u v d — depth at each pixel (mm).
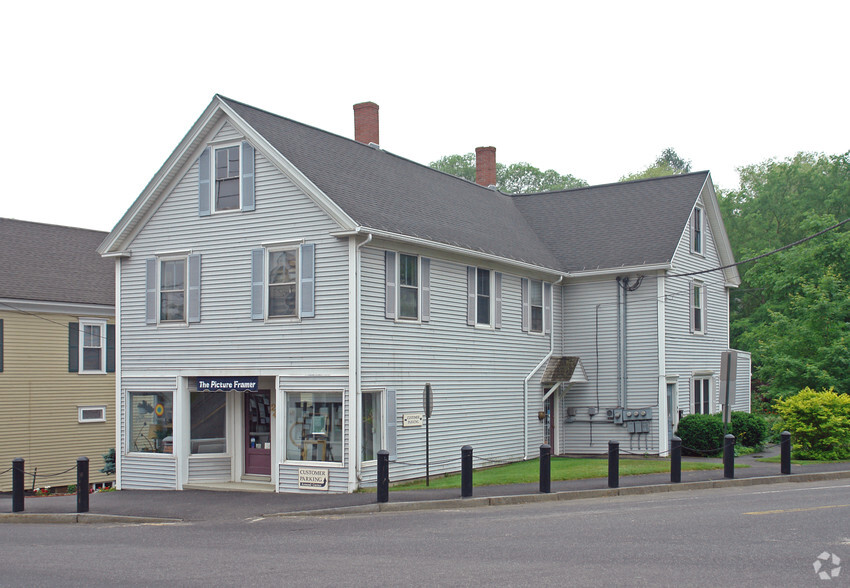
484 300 24406
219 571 10297
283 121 22703
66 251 31844
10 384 26812
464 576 9430
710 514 13961
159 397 21844
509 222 29141
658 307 26797
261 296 20312
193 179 21672
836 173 48438
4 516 17375
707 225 31156
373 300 19719
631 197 31000
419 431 21094
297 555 11312
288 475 19672
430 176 27828
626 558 10234
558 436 27969
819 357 36656
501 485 18906
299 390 19641
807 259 39781
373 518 15266
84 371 29188
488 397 24109
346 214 19000
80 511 17375
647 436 26641
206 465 21500
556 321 28078
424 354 21438
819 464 22953
